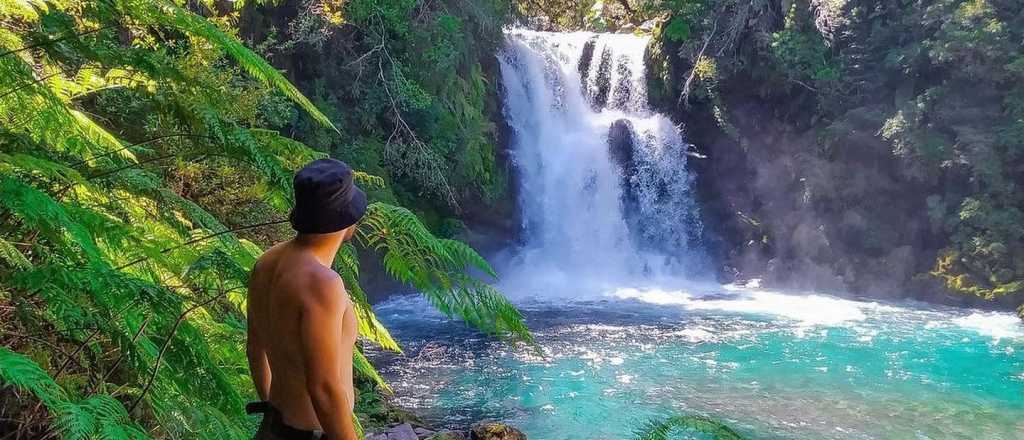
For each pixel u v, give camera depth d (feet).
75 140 10.03
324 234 6.46
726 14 72.79
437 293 10.30
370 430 26.91
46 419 9.50
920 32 63.57
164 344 8.98
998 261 57.31
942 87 61.98
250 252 13.15
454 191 62.28
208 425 8.98
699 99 73.92
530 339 10.51
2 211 9.91
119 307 8.71
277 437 6.42
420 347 42.19
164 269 12.09
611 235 72.08
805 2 69.31
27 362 6.43
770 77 70.38
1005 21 60.49
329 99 53.52
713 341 44.47
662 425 9.81
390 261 10.41
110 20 10.58
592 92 79.92
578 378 36.52
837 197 66.54
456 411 31.53
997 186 58.23
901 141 62.03
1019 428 30.48
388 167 56.13
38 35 11.14
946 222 60.54
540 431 29.45
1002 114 60.13
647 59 78.54
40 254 10.09
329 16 48.11
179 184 17.26
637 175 73.72
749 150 72.84
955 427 30.48
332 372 6.10
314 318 6.10
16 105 9.48
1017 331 47.70
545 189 71.41
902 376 37.58
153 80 12.55
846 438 29.17
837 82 67.15
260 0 30.07
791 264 67.67
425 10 58.49
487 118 68.28
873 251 64.80
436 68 57.41
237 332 12.48
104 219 9.78
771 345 43.52
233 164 16.30
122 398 10.57
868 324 49.78
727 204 74.08
